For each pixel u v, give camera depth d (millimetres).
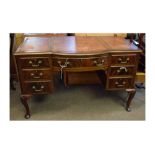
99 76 2574
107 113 2293
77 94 2678
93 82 2826
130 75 2072
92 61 1902
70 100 2535
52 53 1840
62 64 1888
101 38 2438
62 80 2990
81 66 1910
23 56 1822
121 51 1936
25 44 2096
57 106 2404
